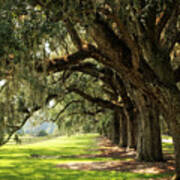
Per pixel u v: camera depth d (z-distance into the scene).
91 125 38.00
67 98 24.94
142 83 8.89
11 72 6.90
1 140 11.47
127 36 7.91
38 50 6.41
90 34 8.30
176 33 9.29
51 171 13.98
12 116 8.93
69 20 7.60
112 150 25.80
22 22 5.83
